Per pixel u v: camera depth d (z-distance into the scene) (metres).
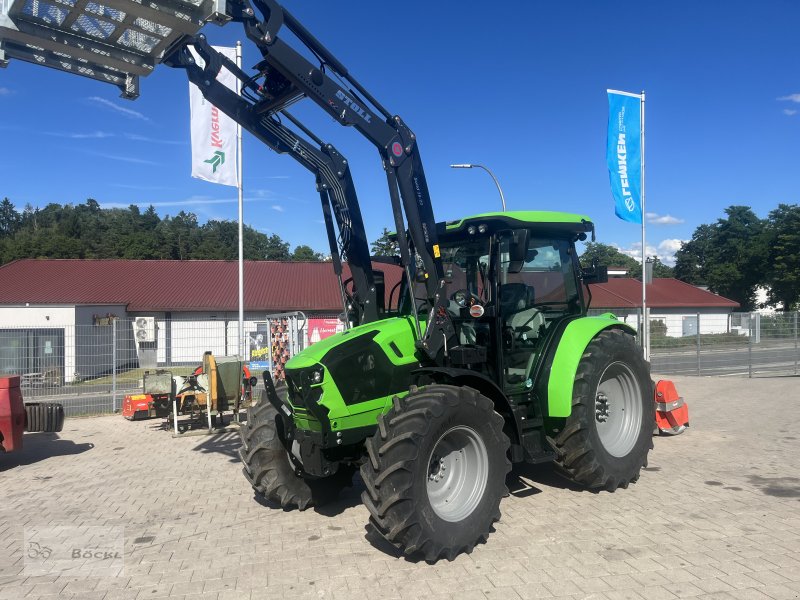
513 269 4.98
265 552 4.36
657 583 3.64
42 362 12.39
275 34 4.20
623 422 5.82
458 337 5.24
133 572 4.07
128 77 4.49
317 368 4.31
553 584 3.68
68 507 5.61
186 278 31.30
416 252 4.77
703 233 66.06
